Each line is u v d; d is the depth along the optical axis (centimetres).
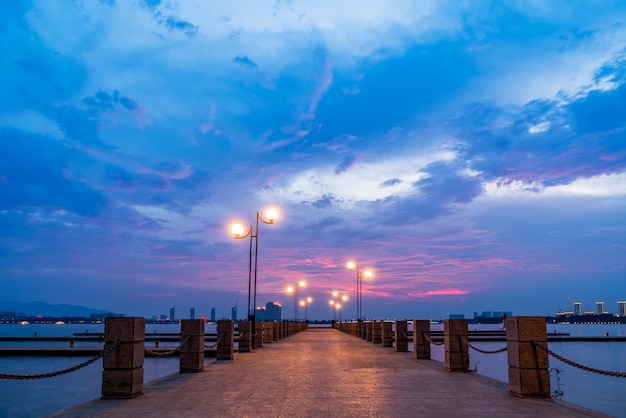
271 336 3378
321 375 1450
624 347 5416
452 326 1562
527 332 1077
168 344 5094
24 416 1742
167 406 962
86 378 2705
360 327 4353
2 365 3133
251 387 1209
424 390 1159
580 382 2952
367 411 911
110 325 1072
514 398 1055
